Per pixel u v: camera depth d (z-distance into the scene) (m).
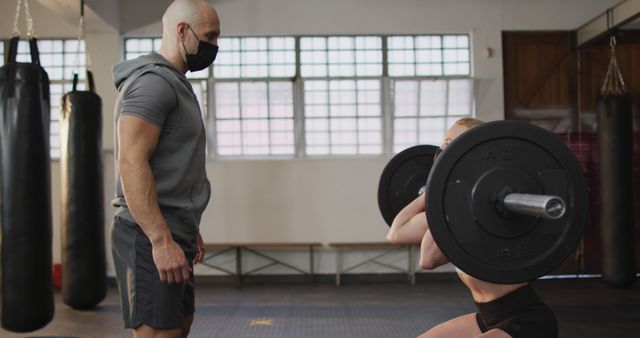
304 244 7.29
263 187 7.51
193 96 2.05
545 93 7.56
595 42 7.07
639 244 7.55
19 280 3.50
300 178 7.52
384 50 7.70
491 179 1.57
